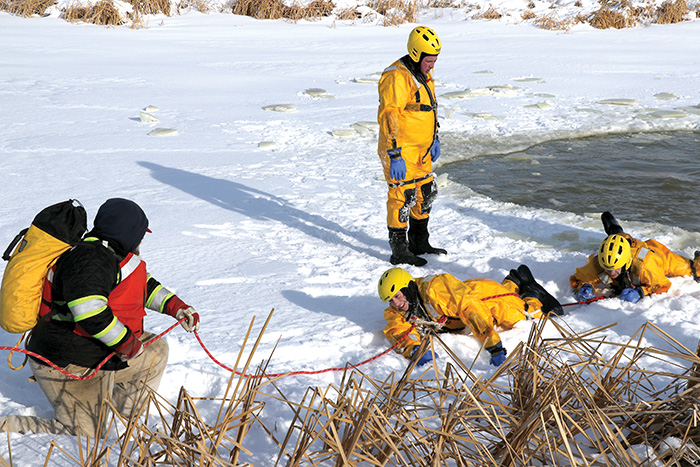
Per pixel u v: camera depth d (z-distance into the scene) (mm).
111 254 3170
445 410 3326
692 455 2969
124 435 2924
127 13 26578
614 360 3547
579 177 8969
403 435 3041
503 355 4301
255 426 3516
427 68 5934
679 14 27234
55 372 3254
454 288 4621
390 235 6137
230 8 29266
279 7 28109
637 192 8312
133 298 3354
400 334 4523
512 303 4824
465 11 28984
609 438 2951
